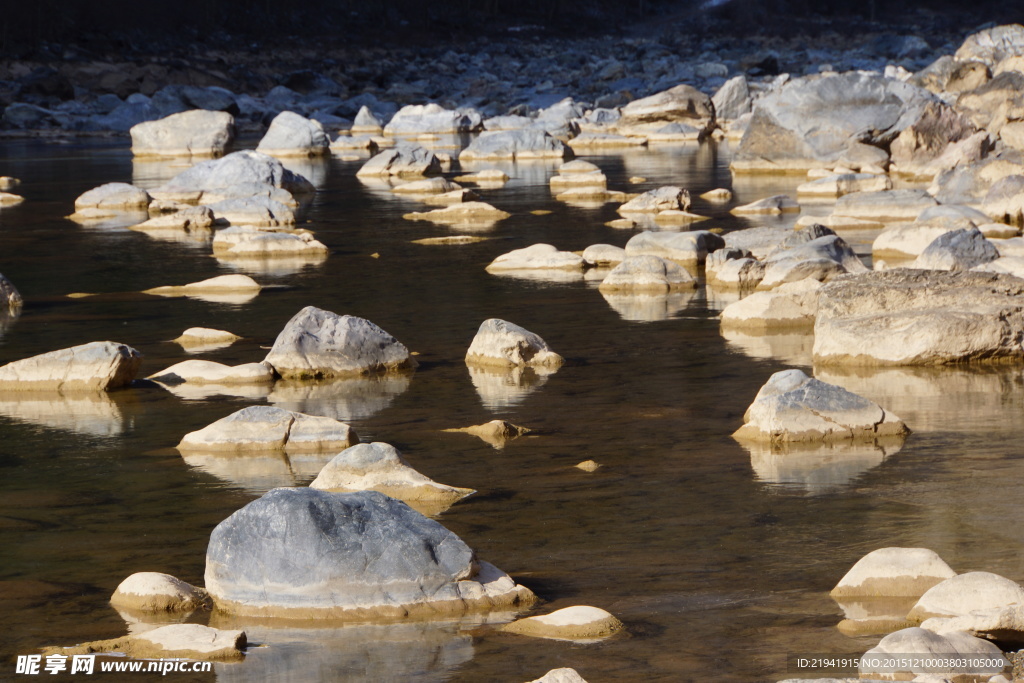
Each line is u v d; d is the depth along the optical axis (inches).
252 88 2822.3
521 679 211.8
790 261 626.5
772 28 4178.2
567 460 354.3
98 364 462.6
